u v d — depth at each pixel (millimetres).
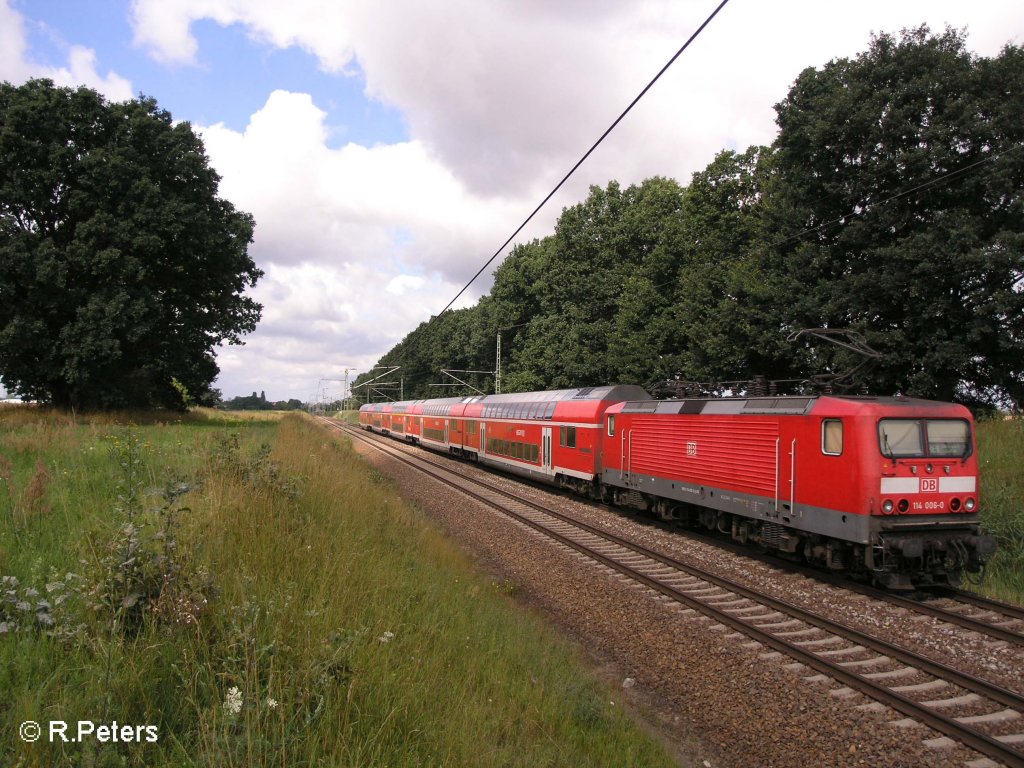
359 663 4852
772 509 11492
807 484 10695
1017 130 15766
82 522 7168
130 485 6375
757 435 11945
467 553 12461
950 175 15766
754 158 26250
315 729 4031
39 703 3664
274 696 4211
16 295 27484
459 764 4273
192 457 11750
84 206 27953
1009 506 12586
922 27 17547
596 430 18609
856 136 18000
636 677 7266
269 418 50094
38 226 29594
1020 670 7012
